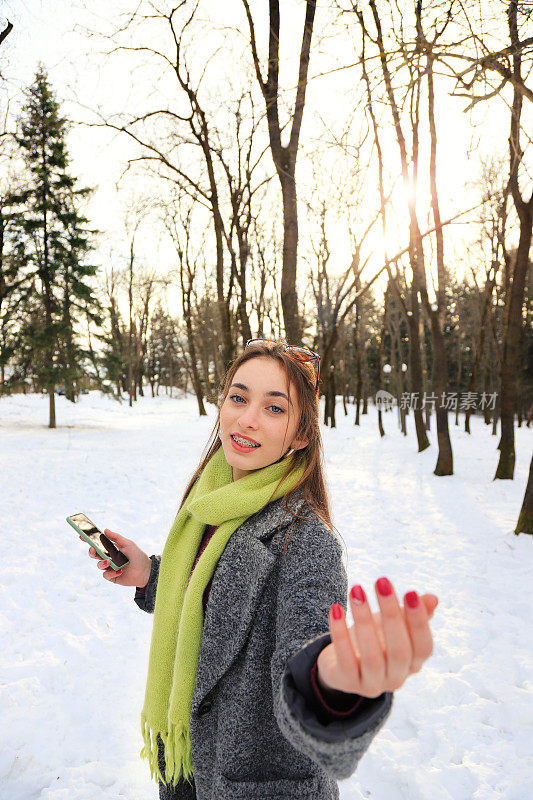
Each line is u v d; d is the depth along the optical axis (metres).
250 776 0.96
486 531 7.21
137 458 13.46
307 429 1.11
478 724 3.13
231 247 13.73
